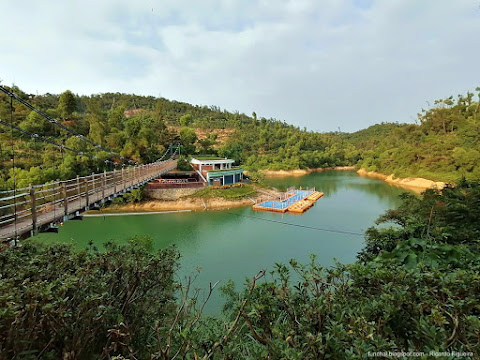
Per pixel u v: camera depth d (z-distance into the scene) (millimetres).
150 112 83812
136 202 28906
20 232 6434
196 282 12688
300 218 24891
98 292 3246
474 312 2502
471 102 61375
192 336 2750
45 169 22734
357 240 19016
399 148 53750
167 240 19016
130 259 4059
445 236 6523
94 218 24469
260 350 2330
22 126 30328
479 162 37719
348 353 1973
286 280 2941
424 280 2693
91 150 28688
